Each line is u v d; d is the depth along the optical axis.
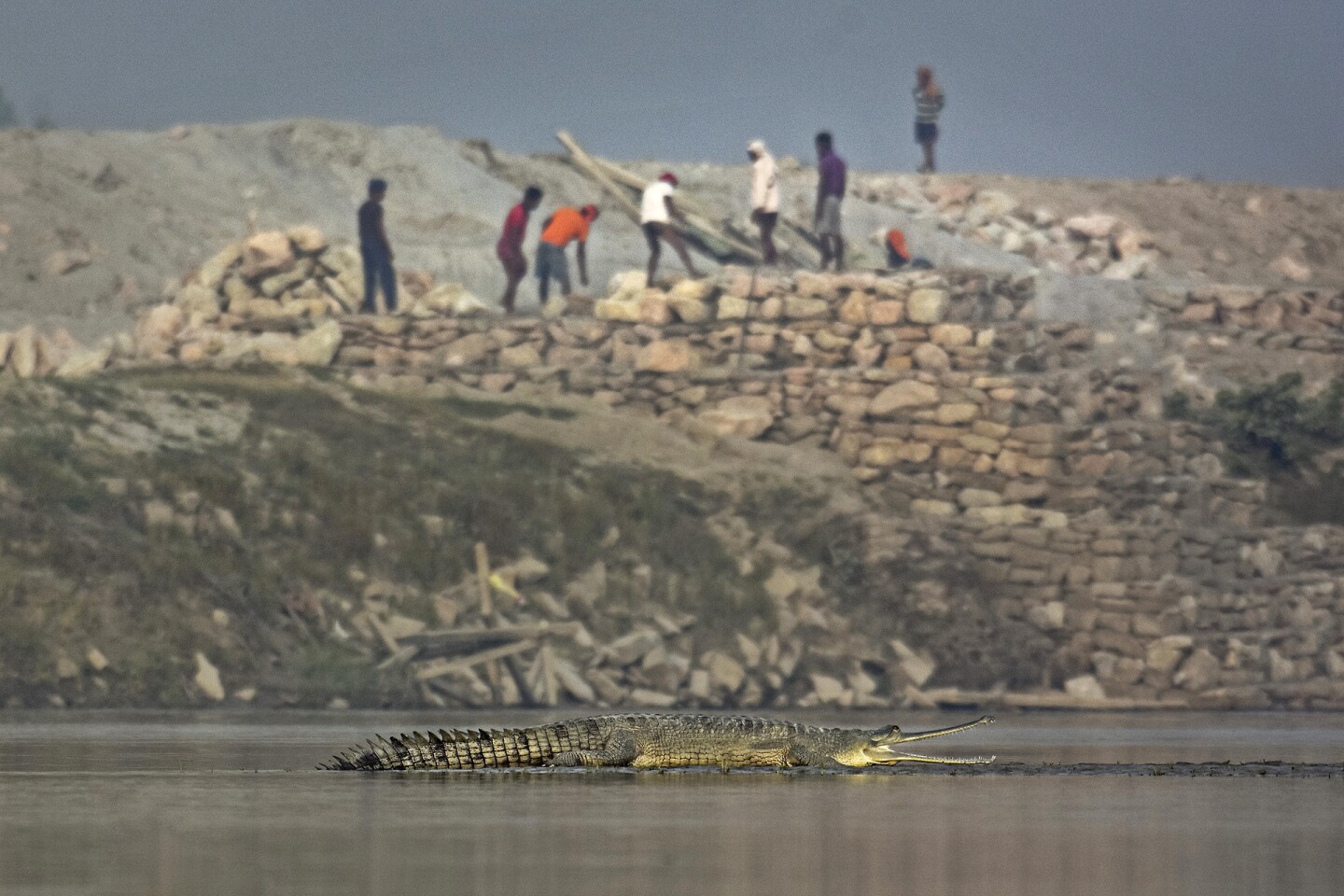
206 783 41.81
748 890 22.47
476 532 120.94
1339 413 173.75
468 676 105.88
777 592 122.25
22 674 93.81
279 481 119.19
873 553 127.31
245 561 109.06
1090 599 128.00
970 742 72.06
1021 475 141.00
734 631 118.06
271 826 30.58
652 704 109.31
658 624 116.44
